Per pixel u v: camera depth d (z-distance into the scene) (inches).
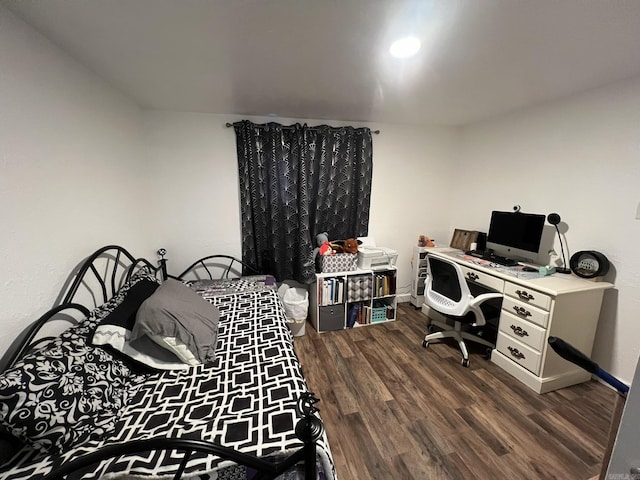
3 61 40.9
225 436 37.4
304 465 34.1
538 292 74.5
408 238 134.7
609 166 77.0
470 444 59.9
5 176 41.1
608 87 75.7
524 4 41.4
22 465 33.3
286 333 67.4
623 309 75.5
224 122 102.4
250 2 40.5
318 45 53.6
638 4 41.4
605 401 72.2
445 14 44.0
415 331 110.6
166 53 56.1
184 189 102.2
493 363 88.8
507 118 106.4
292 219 109.3
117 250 72.8
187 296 66.5
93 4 40.5
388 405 71.1
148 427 39.1
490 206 116.8
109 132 71.5
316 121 111.7
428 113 104.6
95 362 44.5
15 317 42.3
